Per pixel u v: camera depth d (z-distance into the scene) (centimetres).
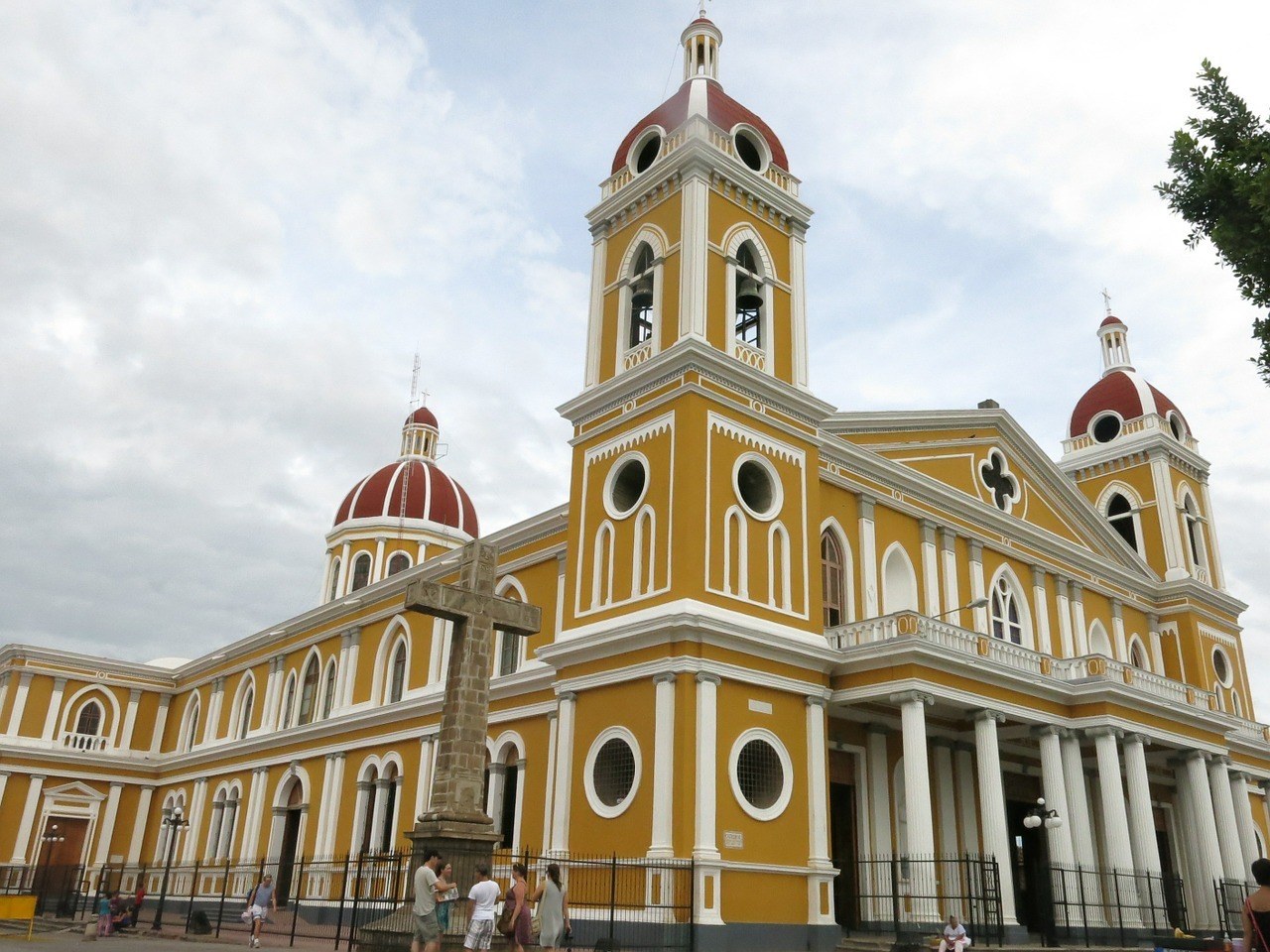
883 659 2558
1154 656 4003
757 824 2372
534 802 2948
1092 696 2859
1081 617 3681
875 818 2772
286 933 3050
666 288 2806
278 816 4272
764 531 2664
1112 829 2769
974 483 3472
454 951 1772
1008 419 3569
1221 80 1366
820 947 2361
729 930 2209
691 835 2233
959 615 3225
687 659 2356
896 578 3148
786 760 2486
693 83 3036
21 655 5400
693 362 2597
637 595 2561
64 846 5200
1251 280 1319
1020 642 3444
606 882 2338
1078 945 2561
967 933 2383
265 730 4622
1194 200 1338
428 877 1623
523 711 3061
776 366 2864
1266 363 1295
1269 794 3997
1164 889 3022
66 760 5281
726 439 2642
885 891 2692
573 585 2764
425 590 2038
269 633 4841
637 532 2617
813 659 2605
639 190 2967
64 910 4291
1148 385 4516
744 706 2445
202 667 5506
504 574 3472
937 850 2858
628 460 2722
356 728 3941
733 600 2512
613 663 2528
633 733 2425
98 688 5591
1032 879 3189
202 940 2756
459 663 2062
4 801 5088
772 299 2919
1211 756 3216
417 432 6381
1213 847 3062
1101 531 3944
